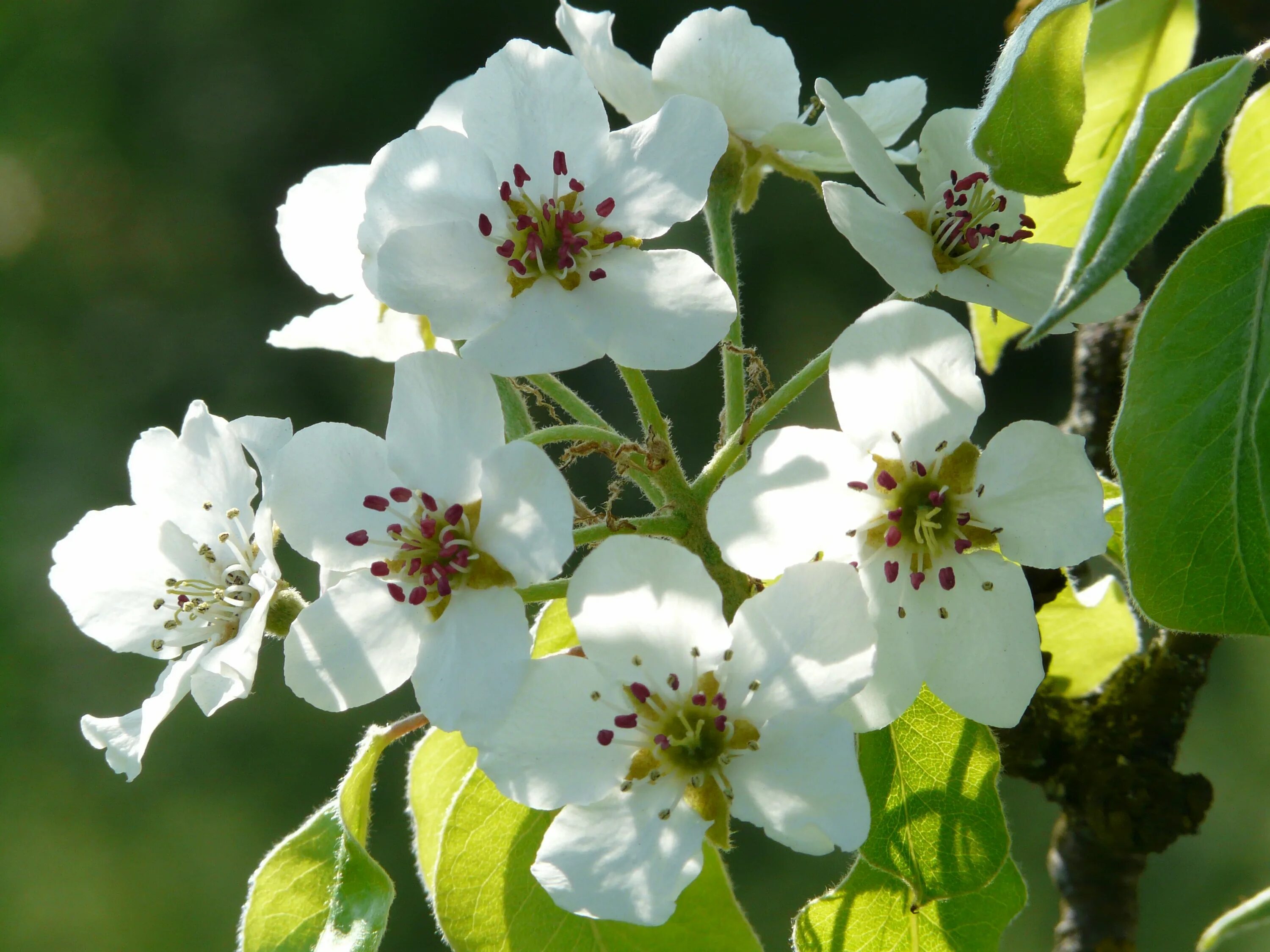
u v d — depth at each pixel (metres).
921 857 0.42
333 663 0.42
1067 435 0.41
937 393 0.42
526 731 0.41
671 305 0.42
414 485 0.42
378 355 0.45
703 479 0.42
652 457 0.42
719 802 0.41
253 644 0.42
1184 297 0.40
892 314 0.41
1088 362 0.46
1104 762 0.45
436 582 0.41
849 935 0.42
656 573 0.41
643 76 0.44
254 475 0.44
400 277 0.42
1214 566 0.40
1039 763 0.45
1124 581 0.46
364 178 0.45
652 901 0.41
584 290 0.42
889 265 0.42
